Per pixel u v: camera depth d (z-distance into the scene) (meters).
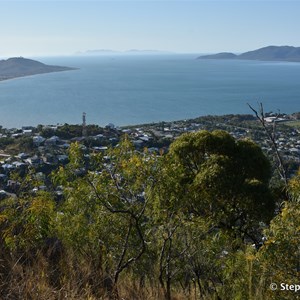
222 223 8.55
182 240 5.41
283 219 3.82
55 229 4.73
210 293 5.30
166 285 5.18
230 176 8.93
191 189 5.26
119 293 4.35
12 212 4.07
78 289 3.83
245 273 4.43
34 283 3.59
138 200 4.98
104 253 4.88
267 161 10.59
